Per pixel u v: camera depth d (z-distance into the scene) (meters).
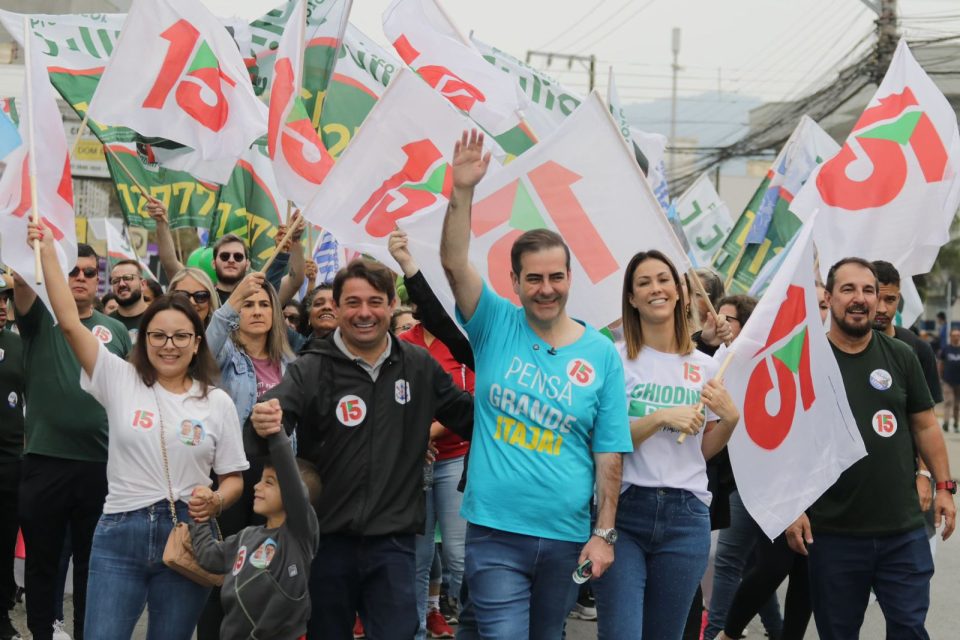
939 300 44.34
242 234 9.57
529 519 4.62
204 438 4.98
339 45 7.76
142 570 4.89
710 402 4.97
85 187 26.03
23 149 5.68
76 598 6.36
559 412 4.66
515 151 9.21
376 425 4.97
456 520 6.67
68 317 5.02
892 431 5.73
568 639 7.30
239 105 7.26
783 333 5.61
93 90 8.43
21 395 7.05
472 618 5.04
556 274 4.69
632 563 4.91
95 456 6.25
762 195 11.13
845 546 5.71
